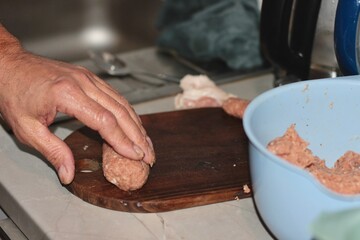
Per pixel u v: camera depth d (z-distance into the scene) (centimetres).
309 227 56
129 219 73
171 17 140
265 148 63
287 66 91
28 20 147
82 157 82
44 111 74
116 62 124
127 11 151
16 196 76
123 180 74
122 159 74
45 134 75
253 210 75
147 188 76
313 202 60
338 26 79
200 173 79
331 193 58
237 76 109
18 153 85
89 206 75
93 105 73
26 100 75
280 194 62
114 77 118
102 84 78
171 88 105
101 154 83
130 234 70
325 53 88
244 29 116
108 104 75
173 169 80
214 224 73
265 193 64
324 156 76
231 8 119
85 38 151
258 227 72
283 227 63
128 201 73
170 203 74
